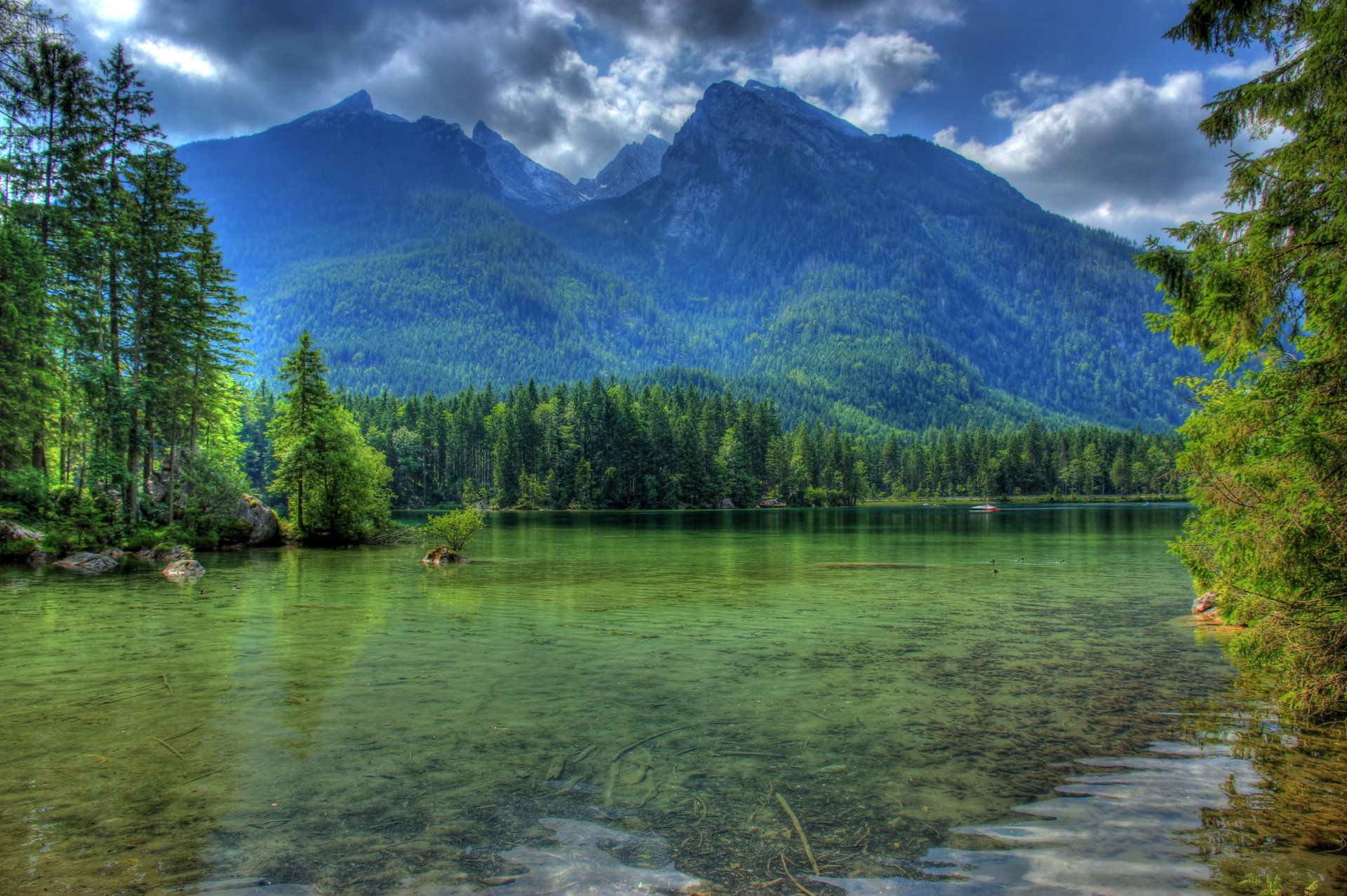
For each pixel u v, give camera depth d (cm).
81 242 3412
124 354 3712
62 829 594
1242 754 794
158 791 676
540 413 13125
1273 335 894
